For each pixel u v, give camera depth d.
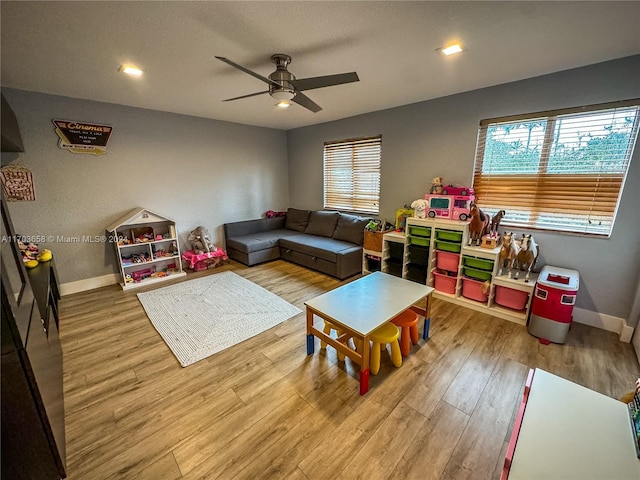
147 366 2.03
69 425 1.55
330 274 3.83
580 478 0.78
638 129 2.13
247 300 3.10
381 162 3.86
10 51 1.92
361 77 2.51
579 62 2.21
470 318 2.68
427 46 1.94
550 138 2.55
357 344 2.02
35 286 2.07
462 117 3.01
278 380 1.89
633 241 2.25
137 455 1.38
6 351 1.03
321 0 1.43
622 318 2.37
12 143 2.42
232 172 4.58
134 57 2.06
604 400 1.03
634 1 1.42
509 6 1.48
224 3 1.44
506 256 2.54
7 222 1.38
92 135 3.21
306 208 5.24
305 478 1.28
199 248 4.13
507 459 0.84
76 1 1.39
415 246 3.27
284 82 2.03
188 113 3.86
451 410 1.64
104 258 3.49
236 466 1.33
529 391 1.08
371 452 1.40
